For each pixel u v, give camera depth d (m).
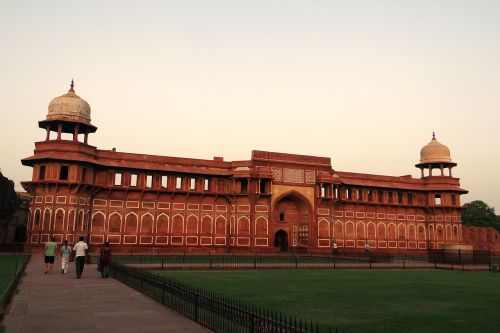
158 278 7.06
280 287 9.55
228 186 24.70
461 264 17.95
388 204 28.67
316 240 25.70
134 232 22.42
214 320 5.32
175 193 23.45
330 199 26.27
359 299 7.99
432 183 29.92
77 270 9.97
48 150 20.64
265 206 24.80
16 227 26.11
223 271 13.71
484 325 5.82
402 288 9.86
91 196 21.58
